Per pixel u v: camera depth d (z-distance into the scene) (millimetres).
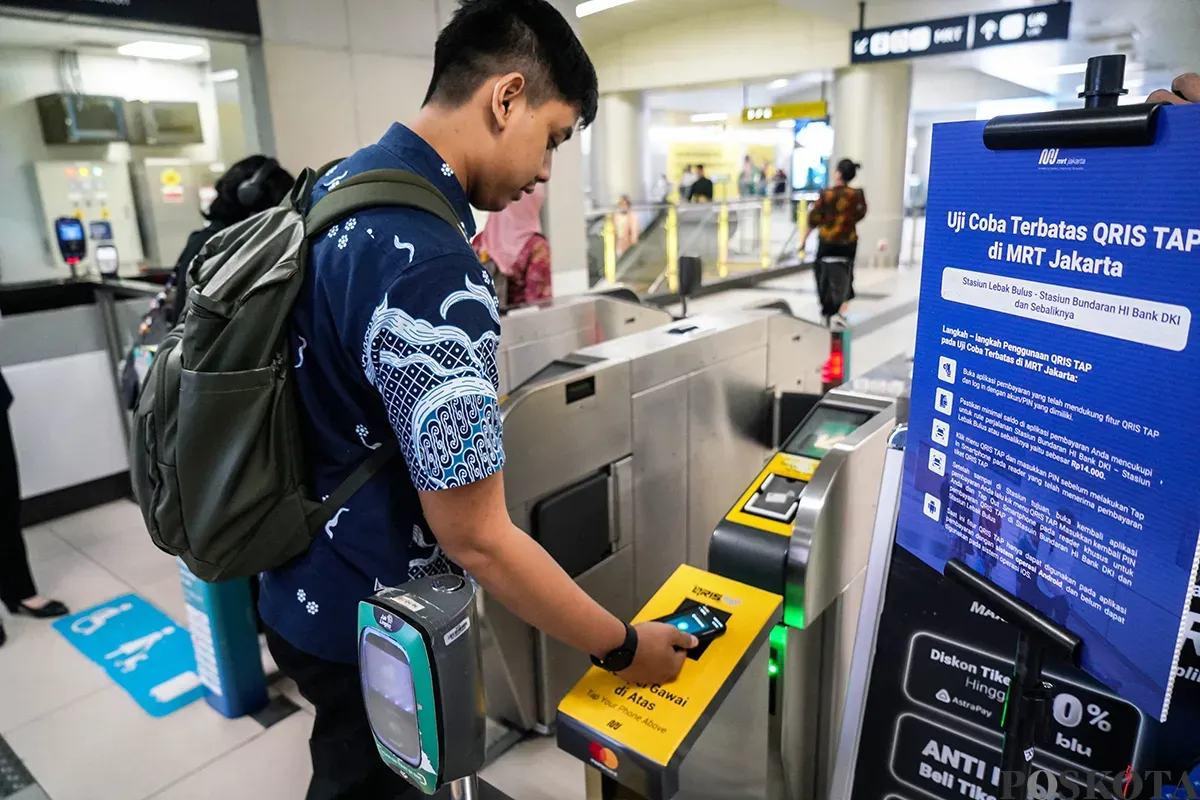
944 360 860
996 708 1158
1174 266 594
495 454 865
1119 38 9320
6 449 2609
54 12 3414
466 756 795
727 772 1311
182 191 6734
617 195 15141
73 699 2316
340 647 1033
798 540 1408
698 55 12344
